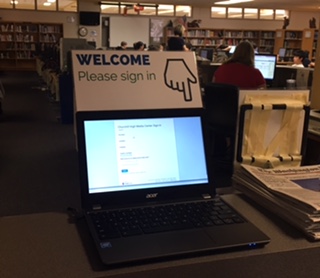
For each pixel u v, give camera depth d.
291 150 1.48
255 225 1.02
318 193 1.06
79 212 1.06
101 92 1.18
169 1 12.89
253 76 3.42
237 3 12.90
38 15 13.49
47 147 4.80
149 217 1.00
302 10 14.88
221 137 3.00
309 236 0.97
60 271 0.79
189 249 0.86
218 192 1.29
